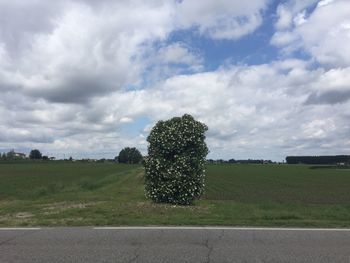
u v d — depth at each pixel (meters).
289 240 9.47
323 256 8.11
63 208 15.43
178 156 17.20
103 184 41.56
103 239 9.52
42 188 30.94
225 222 11.68
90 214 13.38
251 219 12.39
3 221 12.20
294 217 12.90
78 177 63.06
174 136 17.20
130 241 9.31
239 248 8.69
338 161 184.25
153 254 8.20
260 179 61.44
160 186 17.14
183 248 8.66
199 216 12.91
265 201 26.92
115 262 7.68
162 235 9.94
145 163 17.52
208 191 36.81
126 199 20.42
